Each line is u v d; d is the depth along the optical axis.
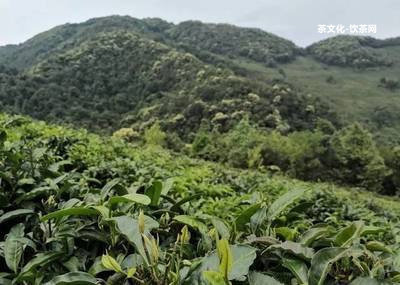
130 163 4.99
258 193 2.94
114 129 51.28
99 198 2.28
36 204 2.40
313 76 107.56
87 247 2.04
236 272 1.42
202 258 1.55
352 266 1.59
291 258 1.60
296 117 51.09
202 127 44.34
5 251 1.86
